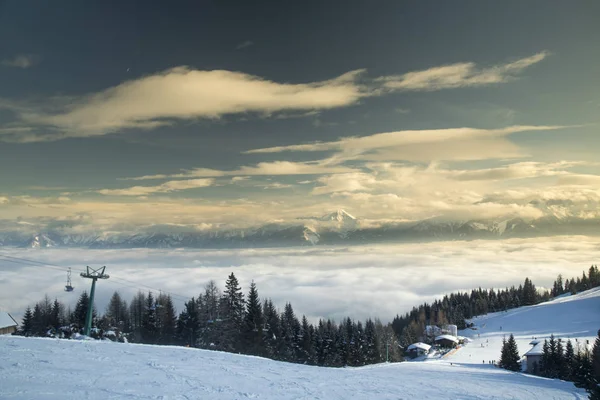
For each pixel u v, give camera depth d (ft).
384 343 355.97
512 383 118.32
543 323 504.84
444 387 84.48
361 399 59.16
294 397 54.60
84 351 66.54
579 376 172.04
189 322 250.37
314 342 284.61
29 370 50.11
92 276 140.05
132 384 49.14
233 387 55.11
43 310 269.03
